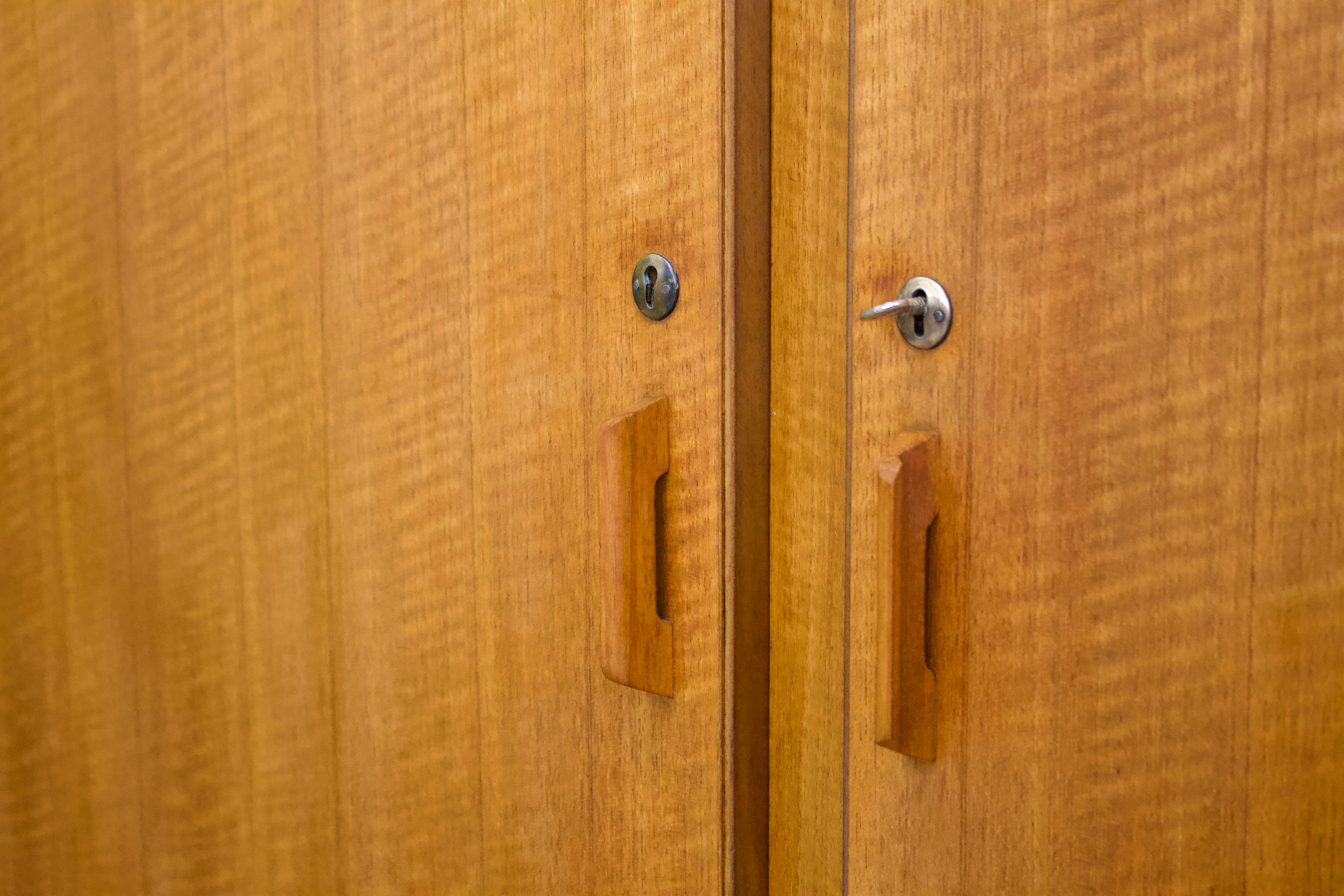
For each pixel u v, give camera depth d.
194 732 0.90
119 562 0.93
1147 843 0.50
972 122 0.52
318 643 0.81
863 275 0.56
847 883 0.59
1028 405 0.51
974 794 0.55
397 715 0.77
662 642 0.62
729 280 0.58
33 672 1.00
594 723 0.67
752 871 0.63
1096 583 0.50
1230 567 0.47
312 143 0.76
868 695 0.57
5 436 0.99
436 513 0.73
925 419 0.55
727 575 0.60
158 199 0.85
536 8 0.64
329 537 0.79
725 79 0.57
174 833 0.92
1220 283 0.46
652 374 0.62
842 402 0.58
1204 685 0.48
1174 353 0.48
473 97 0.68
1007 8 0.50
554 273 0.65
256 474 0.83
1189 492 0.48
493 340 0.69
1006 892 0.54
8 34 0.92
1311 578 0.45
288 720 0.84
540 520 0.68
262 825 0.86
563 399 0.66
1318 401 0.45
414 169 0.71
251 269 0.81
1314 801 0.46
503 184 0.67
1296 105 0.44
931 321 0.54
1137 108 0.47
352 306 0.76
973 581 0.54
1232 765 0.48
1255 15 0.45
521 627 0.70
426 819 0.77
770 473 0.61
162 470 0.89
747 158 0.58
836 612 0.59
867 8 0.55
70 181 0.90
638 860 0.66
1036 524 0.52
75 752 0.98
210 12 0.80
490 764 0.73
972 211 0.52
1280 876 0.47
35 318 0.95
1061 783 0.52
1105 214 0.49
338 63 0.74
